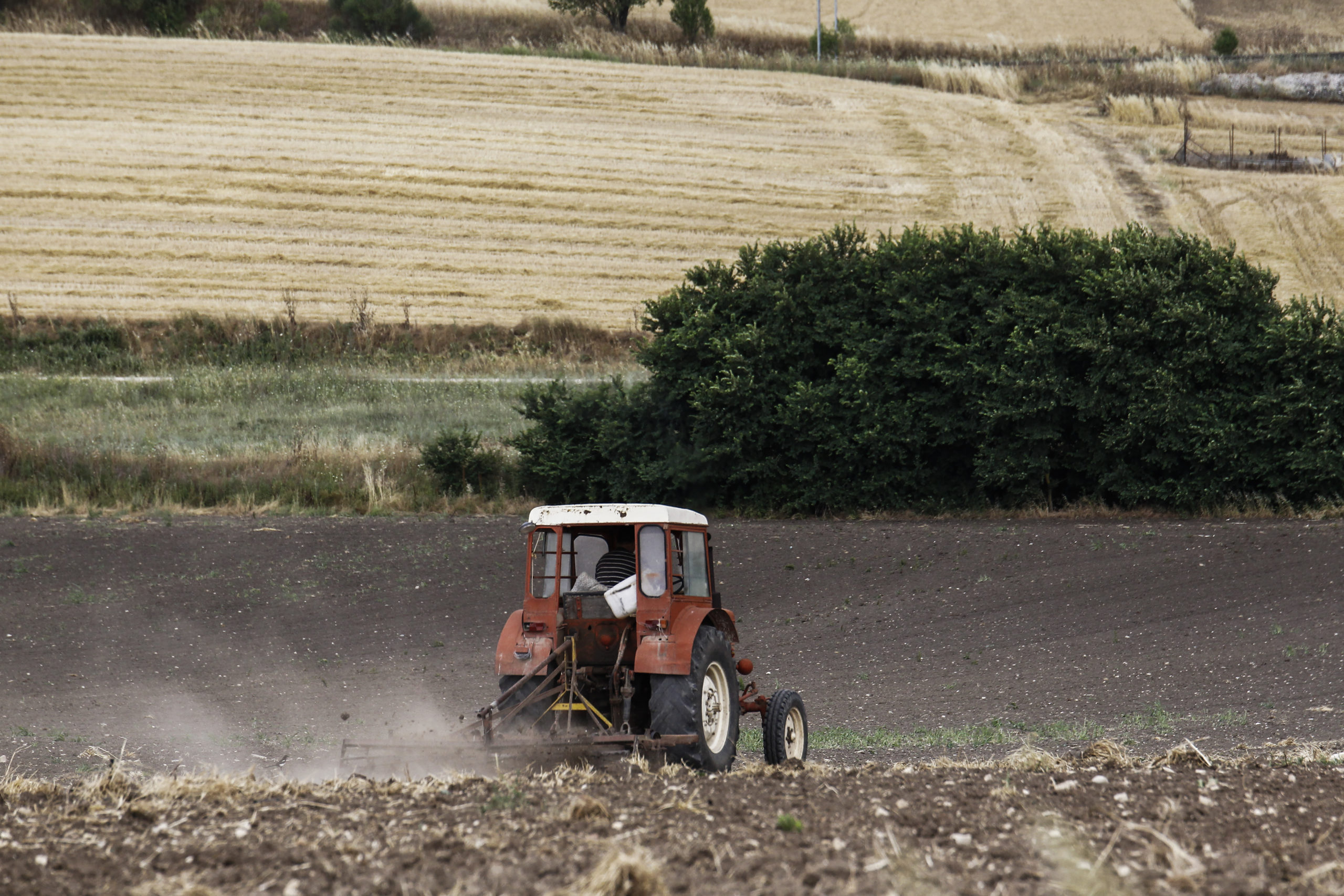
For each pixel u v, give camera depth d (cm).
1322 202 18638
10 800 2877
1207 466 9175
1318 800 2783
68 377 13775
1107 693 5497
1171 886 2092
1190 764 3266
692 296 10394
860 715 5262
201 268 16575
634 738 3309
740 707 3928
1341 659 5722
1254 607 6756
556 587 3684
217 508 9738
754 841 2345
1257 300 9394
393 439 11438
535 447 10269
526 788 2922
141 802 2762
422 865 2234
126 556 8244
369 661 6269
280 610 7250
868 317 10000
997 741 4534
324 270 16788
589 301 16288
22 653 6184
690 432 10144
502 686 3684
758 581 7988
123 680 5766
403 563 8312
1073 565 7831
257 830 2528
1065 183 19888
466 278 16788
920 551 8350
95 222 17488
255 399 13250
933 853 2278
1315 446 8819
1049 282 9700
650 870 2031
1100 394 9188
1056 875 2139
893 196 19538
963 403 9606
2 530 8806
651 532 3616
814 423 9712
